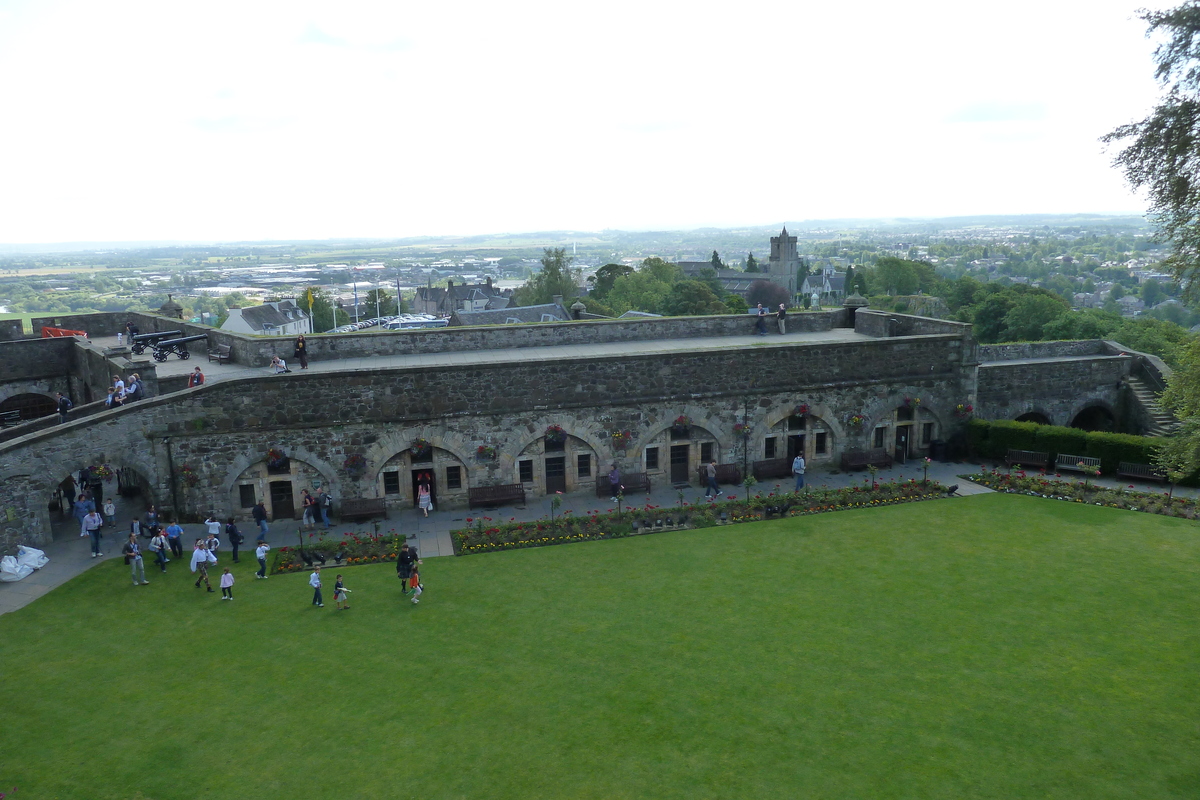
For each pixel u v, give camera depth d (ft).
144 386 106.11
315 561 90.84
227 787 53.72
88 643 73.15
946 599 79.92
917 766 54.90
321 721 61.05
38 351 141.79
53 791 53.31
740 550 93.56
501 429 108.68
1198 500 103.55
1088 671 66.44
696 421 116.16
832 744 57.41
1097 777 53.62
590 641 72.64
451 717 61.31
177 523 100.17
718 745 57.47
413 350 129.49
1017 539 95.61
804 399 120.98
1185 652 69.15
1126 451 116.88
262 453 101.96
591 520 100.17
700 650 70.74
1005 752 56.29
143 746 58.08
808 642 71.82
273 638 73.87
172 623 76.89
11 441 90.58
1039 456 122.52
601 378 111.34
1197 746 56.65
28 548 90.84
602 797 52.29
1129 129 65.92
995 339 311.68
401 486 107.65
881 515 104.53
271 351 121.70
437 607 79.87
